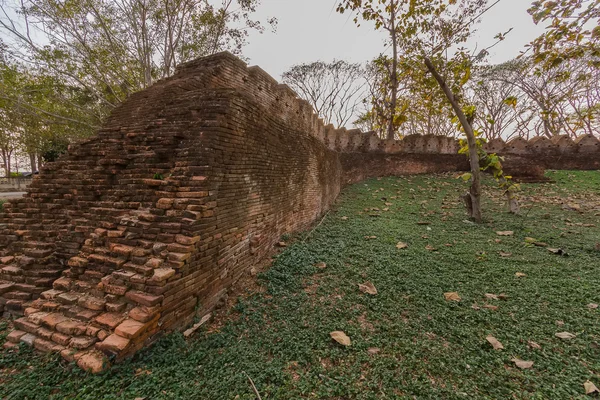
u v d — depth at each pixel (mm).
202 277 3506
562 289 4043
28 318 3141
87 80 13820
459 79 8109
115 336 2697
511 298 3898
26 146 14758
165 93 5035
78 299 3188
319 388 2439
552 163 15492
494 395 2385
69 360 2668
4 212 4836
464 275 4625
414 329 3293
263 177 5188
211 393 2350
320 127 12766
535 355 2834
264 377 2537
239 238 4391
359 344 3006
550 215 8156
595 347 2945
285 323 3430
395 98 15406
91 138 4984
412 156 16359
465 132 7535
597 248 5352
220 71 5812
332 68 26031
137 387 2412
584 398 2314
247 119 4578
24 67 11992
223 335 3172
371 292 4082
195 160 3691
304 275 4711
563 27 3959
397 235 6672
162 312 2945
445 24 10609
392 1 10141
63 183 4680
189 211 3316
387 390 2426
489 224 7402
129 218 3586
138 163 4227
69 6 11773
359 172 14711
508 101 6355
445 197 11008
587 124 18578
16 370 2709
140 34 13820
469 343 3045
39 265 4027
